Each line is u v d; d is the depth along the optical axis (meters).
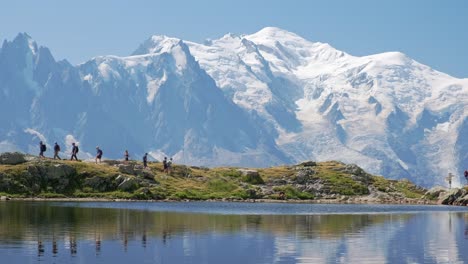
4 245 74.19
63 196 180.50
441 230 99.50
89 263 64.12
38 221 101.44
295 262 66.69
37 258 66.19
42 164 184.75
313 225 106.06
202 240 82.31
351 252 73.56
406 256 71.06
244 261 66.94
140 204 164.00
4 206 138.50
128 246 75.50
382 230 98.69
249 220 114.88
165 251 72.38
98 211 127.94
